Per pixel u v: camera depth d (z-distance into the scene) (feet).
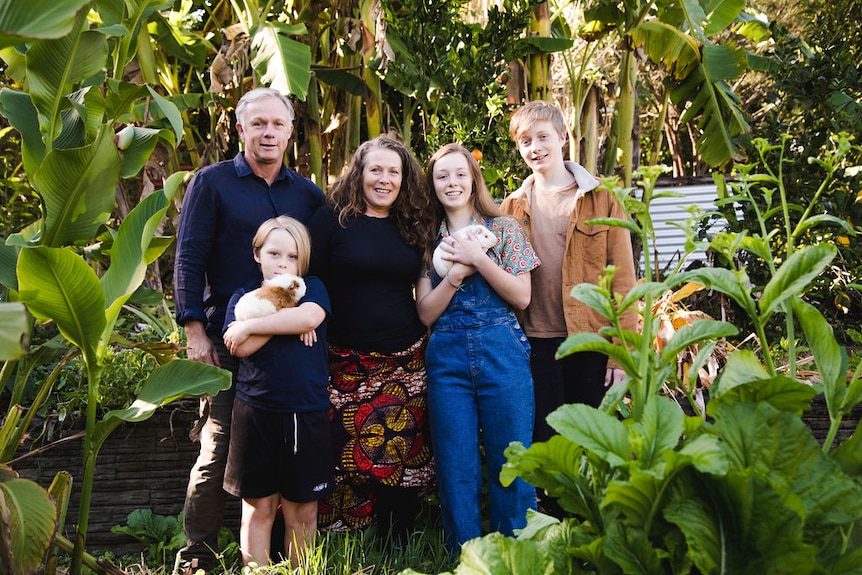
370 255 10.05
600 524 5.67
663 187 23.99
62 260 7.61
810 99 16.61
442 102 14.69
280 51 14.21
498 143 14.39
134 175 9.30
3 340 6.40
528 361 10.19
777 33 17.54
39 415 11.73
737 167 6.40
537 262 10.28
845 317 17.43
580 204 10.59
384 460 10.32
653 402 5.43
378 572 9.79
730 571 5.05
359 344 10.21
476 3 18.66
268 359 9.25
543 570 5.59
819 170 16.10
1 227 17.89
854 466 5.69
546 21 16.11
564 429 5.25
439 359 10.04
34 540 7.36
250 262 10.07
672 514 5.11
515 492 9.88
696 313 12.88
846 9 19.44
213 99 16.88
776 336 15.92
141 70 16.05
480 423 10.06
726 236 6.02
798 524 4.93
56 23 6.35
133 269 8.71
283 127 10.21
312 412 9.32
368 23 15.38
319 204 10.91
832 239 15.90
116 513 11.78
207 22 18.63
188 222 9.97
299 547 9.50
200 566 10.05
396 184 10.14
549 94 16.79
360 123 18.84
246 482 9.27
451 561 9.84
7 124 19.12
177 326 13.79
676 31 16.58
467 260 9.84
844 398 5.76
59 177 8.52
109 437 11.82
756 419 5.39
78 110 9.18
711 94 17.35
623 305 5.52
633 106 17.85
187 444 11.94
